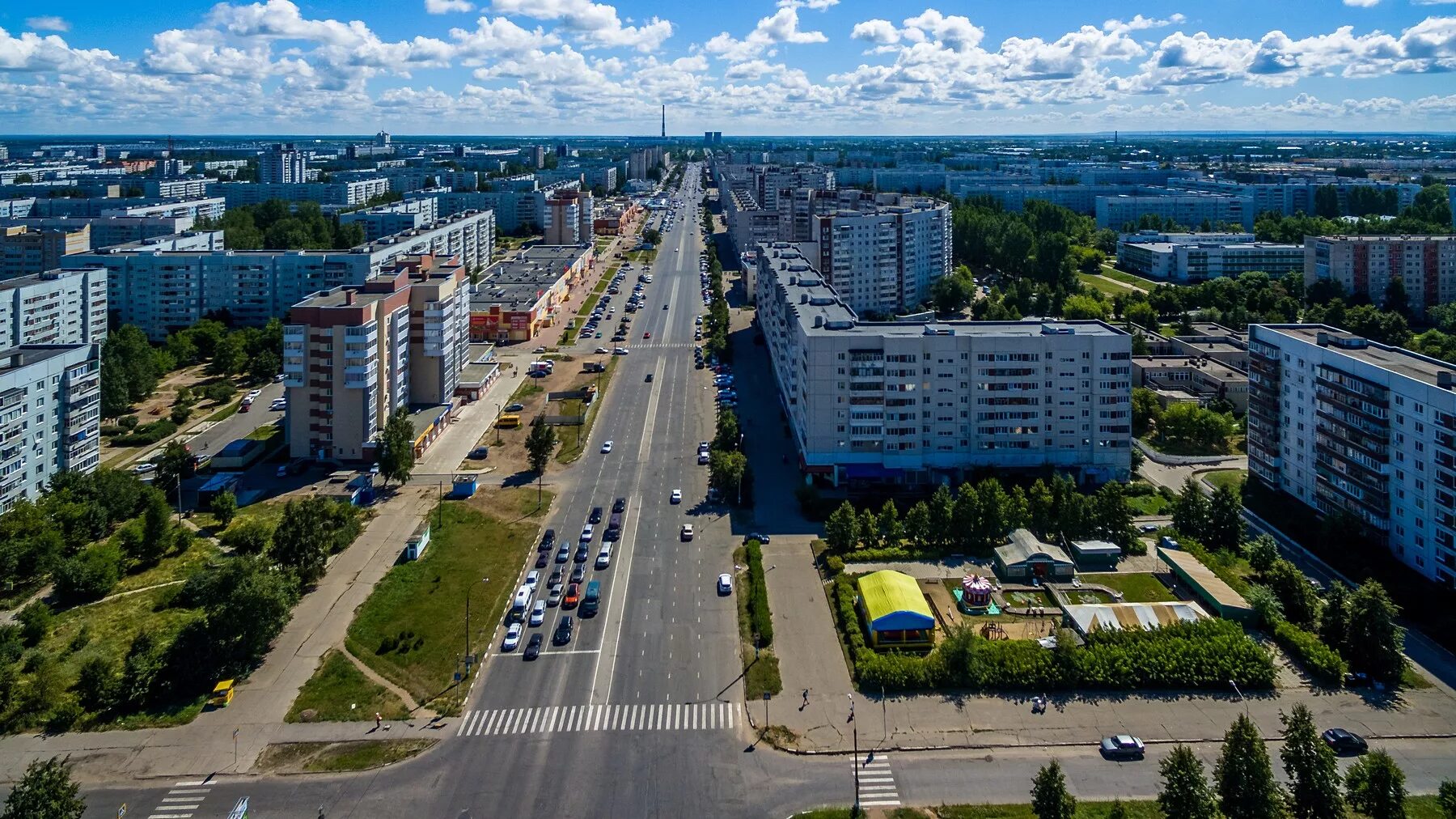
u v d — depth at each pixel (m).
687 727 135.62
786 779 124.38
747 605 171.00
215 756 129.75
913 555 190.62
